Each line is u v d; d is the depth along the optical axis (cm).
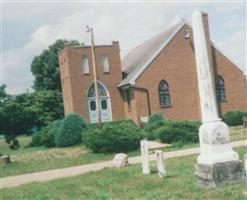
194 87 4659
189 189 1356
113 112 4769
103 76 4775
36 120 5634
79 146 3469
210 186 1348
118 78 4819
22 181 2155
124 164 2138
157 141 3091
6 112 5209
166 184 1499
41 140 4153
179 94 4594
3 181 2247
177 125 3008
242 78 4822
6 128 5228
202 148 1409
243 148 2267
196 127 3016
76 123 3647
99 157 2828
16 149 4269
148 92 4478
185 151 2567
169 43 4622
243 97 4803
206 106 1398
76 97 4684
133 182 1634
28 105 6178
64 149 3462
